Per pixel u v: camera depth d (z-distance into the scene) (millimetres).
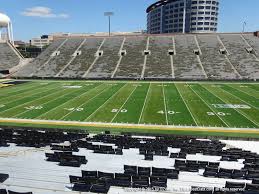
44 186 11695
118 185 11633
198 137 23500
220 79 55656
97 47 73812
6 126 26922
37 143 18250
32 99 38719
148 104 34938
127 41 74938
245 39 70250
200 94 40938
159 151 16906
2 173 12773
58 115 30734
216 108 32656
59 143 19516
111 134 23312
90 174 12164
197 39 72188
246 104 34438
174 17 136500
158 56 67000
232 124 26938
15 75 63625
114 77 59656
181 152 16938
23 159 15172
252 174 12875
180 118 28984
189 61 63781
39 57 72062
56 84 52750
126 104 35062
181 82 53625
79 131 25391
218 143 21062
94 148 17188
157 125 26906
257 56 63344
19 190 11344
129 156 16250
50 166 14062
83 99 38281
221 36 72312
